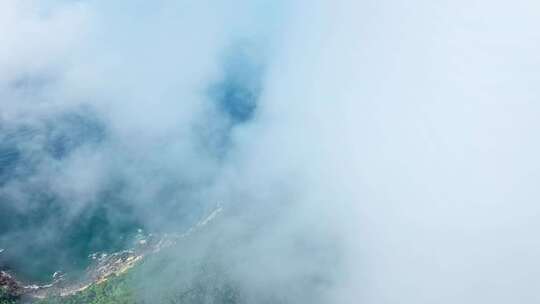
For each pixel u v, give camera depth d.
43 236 190.75
